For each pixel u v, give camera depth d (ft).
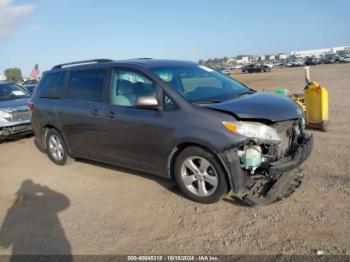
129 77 16.78
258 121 13.12
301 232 11.81
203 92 15.78
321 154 19.58
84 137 19.08
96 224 13.87
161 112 14.97
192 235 12.36
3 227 14.29
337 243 11.02
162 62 17.62
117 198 16.12
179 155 14.64
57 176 20.03
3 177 20.88
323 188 14.98
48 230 13.74
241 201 14.33
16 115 29.32
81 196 16.79
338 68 147.02
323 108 24.67
